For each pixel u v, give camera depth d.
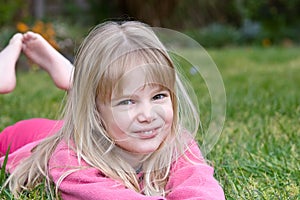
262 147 2.64
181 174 1.90
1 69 2.45
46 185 1.96
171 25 10.37
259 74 6.01
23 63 6.55
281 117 3.40
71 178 1.81
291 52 8.30
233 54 7.96
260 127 3.11
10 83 2.45
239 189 2.08
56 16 9.75
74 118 1.84
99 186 1.76
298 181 2.15
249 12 10.86
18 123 2.43
